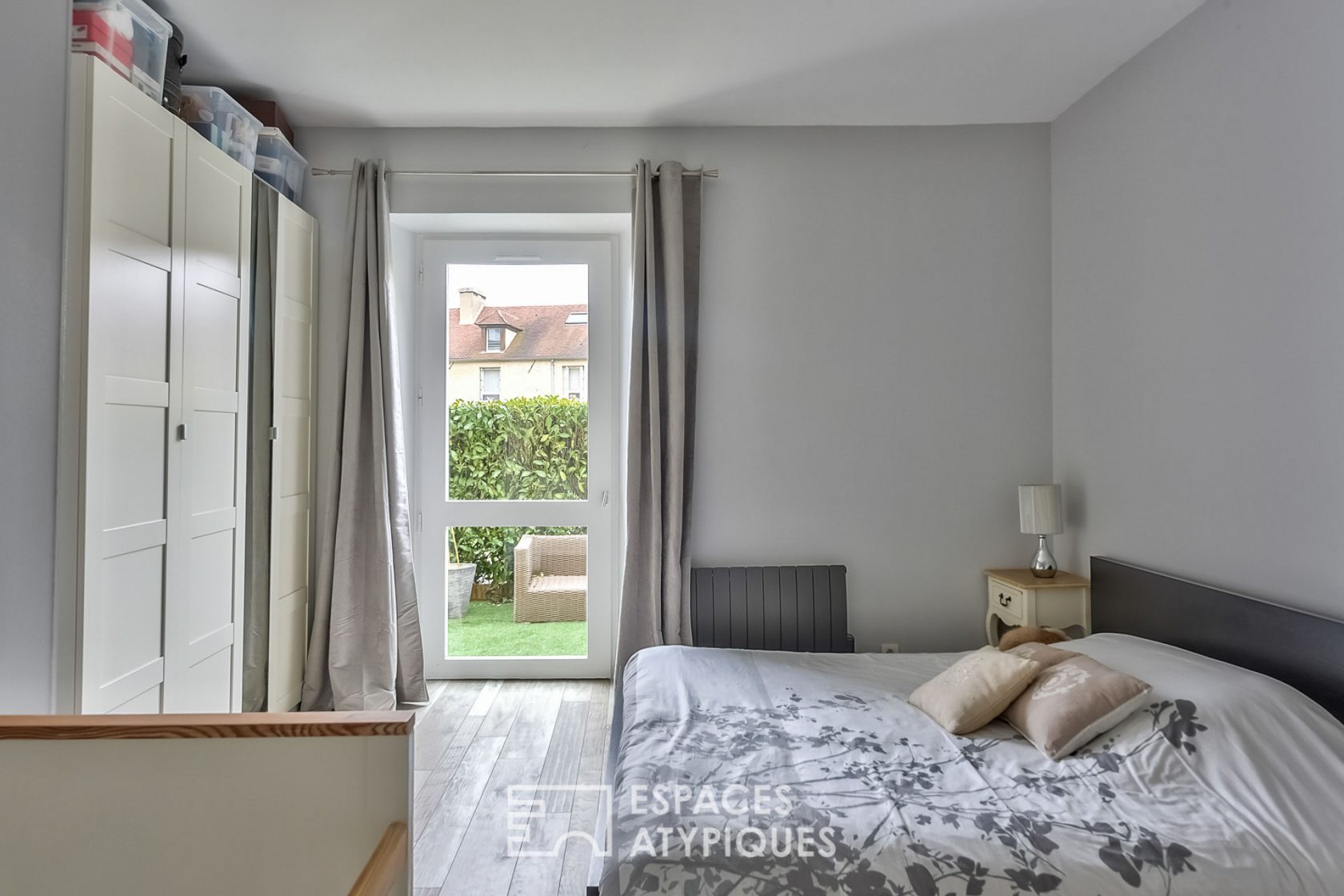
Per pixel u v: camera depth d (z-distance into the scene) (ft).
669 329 10.20
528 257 11.58
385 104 9.82
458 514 11.57
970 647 10.61
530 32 8.12
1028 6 7.66
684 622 10.11
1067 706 5.92
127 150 6.31
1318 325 6.33
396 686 10.41
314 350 10.29
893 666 8.26
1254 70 6.95
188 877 3.53
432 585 11.55
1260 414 6.92
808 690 7.42
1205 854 4.48
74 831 3.53
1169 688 6.00
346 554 9.91
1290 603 6.62
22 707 5.39
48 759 3.52
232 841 3.51
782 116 10.27
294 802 3.48
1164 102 8.19
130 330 6.38
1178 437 8.03
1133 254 8.77
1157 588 7.96
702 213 10.54
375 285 10.16
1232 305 7.25
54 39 5.56
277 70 8.90
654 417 10.14
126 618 6.38
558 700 10.61
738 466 10.60
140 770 3.51
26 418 5.36
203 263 7.56
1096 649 7.13
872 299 10.61
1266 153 6.83
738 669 8.06
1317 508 6.35
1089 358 9.68
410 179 10.59
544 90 9.48
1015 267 10.59
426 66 8.83
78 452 5.77
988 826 4.75
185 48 8.40
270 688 9.07
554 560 11.68
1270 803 4.88
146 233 6.60
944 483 10.62
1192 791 5.09
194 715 3.53
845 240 10.61
